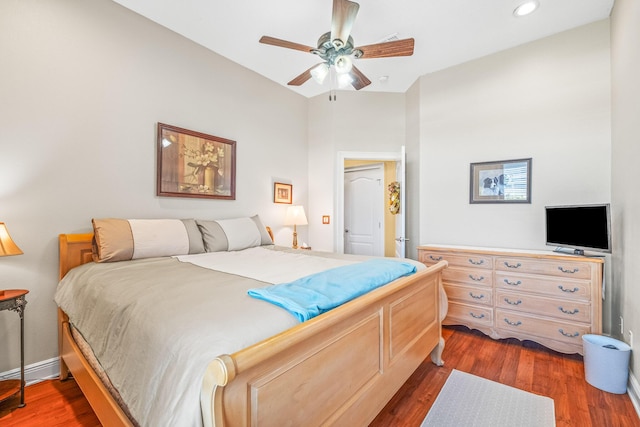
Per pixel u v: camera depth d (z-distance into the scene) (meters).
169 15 2.54
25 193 1.97
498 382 2.00
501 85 3.07
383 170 5.02
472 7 2.40
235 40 2.90
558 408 1.73
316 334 1.01
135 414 0.92
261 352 0.79
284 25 2.66
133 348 1.04
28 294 1.98
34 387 1.93
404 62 3.29
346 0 1.73
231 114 3.29
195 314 1.02
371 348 1.41
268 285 1.42
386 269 1.73
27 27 1.97
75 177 2.18
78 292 1.68
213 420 0.73
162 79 2.69
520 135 2.96
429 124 3.55
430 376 2.08
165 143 2.69
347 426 1.23
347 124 4.06
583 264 2.29
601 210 2.20
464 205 3.30
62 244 2.05
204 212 3.03
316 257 2.33
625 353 1.86
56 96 2.09
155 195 2.64
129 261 2.05
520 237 2.96
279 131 3.89
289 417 0.96
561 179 2.75
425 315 2.01
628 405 1.76
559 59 2.76
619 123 2.26
